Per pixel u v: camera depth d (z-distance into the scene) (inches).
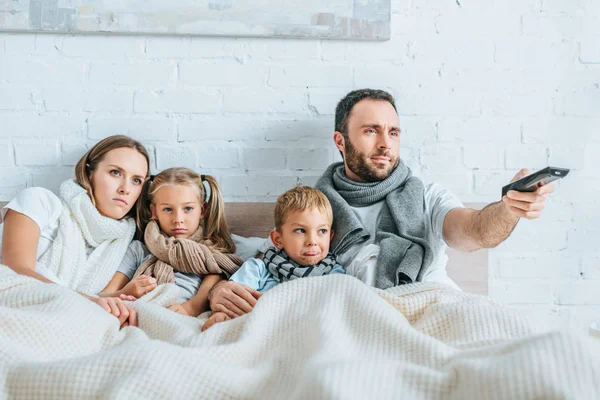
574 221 78.4
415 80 77.5
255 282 63.9
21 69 74.7
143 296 59.9
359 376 32.6
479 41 77.6
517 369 31.2
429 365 37.1
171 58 75.9
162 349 36.2
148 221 71.4
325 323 41.8
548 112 78.2
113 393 33.0
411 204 68.4
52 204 66.8
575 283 78.4
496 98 78.0
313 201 64.6
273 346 43.6
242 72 76.5
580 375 30.9
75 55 75.0
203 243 69.4
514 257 78.2
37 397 34.4
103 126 75.7
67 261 65.2
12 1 72.9
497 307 47.5
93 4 73.5
